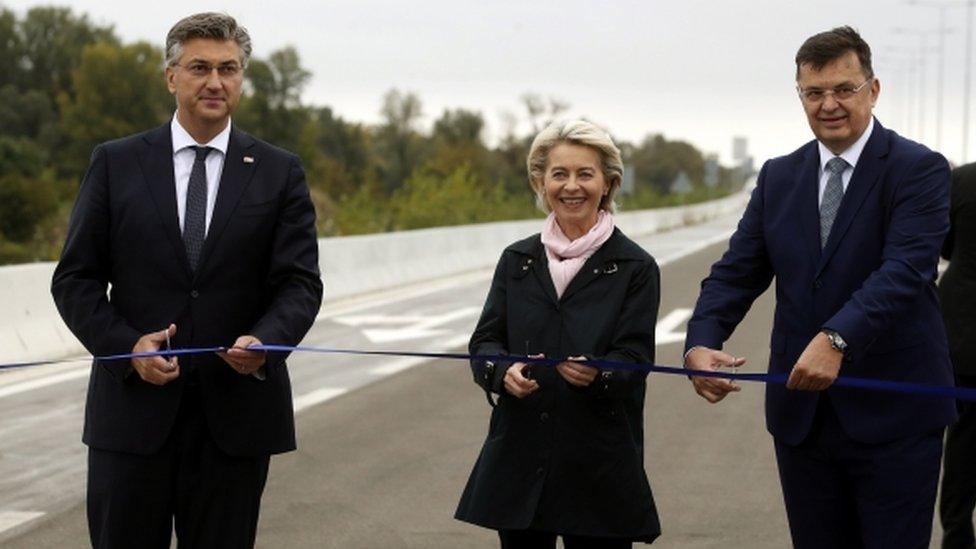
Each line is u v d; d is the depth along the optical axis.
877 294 5.06
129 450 5.30
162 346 5.22
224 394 5.34
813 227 5.36
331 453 10.32
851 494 5.43
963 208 7.02
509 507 5.36
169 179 5.38
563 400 5.33
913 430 5.25
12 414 11.77
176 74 5.35
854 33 5.28
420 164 96.81
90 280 5.38
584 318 5.31
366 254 25.16
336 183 90.75
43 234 47.59
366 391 13.30
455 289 25.69
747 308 5.66
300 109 90.56
